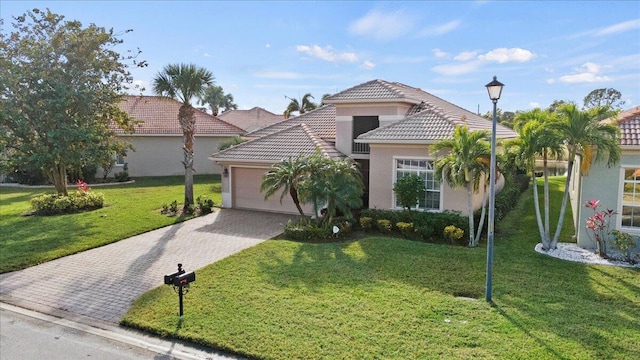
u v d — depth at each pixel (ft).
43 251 47.78
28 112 66.23
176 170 118.73
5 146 67.05
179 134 115.34
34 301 34.86
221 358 25.64
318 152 60.75
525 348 25.25
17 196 88.58
